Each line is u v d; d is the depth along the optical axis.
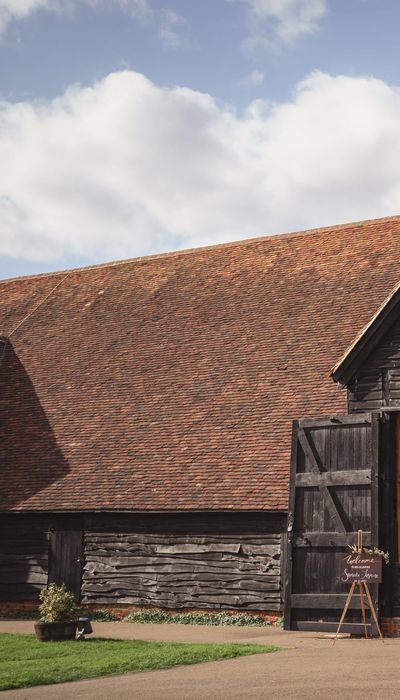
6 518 25.98
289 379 24.84
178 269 32.34
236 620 21.92
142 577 23.81
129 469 24.86
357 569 18.48
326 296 27.36
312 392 23.98
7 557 25.81
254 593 22.19
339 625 18.16
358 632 19.11
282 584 21.83
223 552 22.83
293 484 20.69
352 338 25.11
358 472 19.94
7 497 25.80
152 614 23.19
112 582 24.19
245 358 26.42
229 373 26.16
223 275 30.75
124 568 24.11
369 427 20.03
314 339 25.83
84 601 24.47
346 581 18.56
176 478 23.80
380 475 19.72
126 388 27.72
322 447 20.53
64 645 17.06
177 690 11.95
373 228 29.38
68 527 25.11
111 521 24.53
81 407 27.89
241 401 24.98
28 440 27.55
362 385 20.66
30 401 29.12
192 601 23.00
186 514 23.25
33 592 25.25
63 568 24.95
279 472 22.48
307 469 20.59
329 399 23.50
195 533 23.30
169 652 15.53
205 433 24.62
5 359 31.67
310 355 25.31
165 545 23.67
